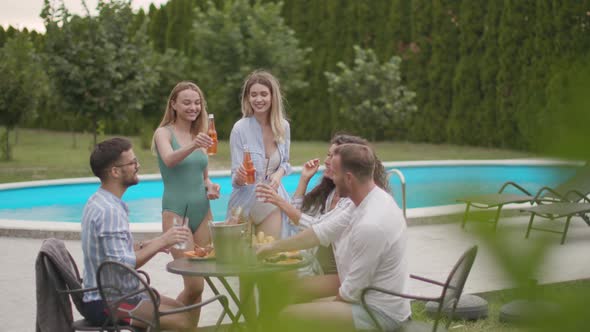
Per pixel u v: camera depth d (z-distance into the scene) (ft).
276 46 65.21
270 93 14.02
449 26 62.23
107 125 85.15
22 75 54.95
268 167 14.07
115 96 52.01
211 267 9.95
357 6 70.33
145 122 66.95
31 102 55.72
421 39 64.75
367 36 69.56
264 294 3.06
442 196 1.84
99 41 52.16
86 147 70.13
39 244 22.57
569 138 1.42
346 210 10.32
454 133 61.67
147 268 18.94
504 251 1.65
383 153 58.29
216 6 78.02
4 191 37.24
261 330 2.34
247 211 13.85
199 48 66.23
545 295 1.56
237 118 69.10
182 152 12.63
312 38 73.67
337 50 71.82
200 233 13.74
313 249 12.31
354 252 9.24
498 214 1.81
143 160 55.77
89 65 51.80
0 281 17.60
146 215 35.86
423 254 19.69
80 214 35.88
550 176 1.46
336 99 70.90
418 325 9.52
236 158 14.06
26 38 57.06
